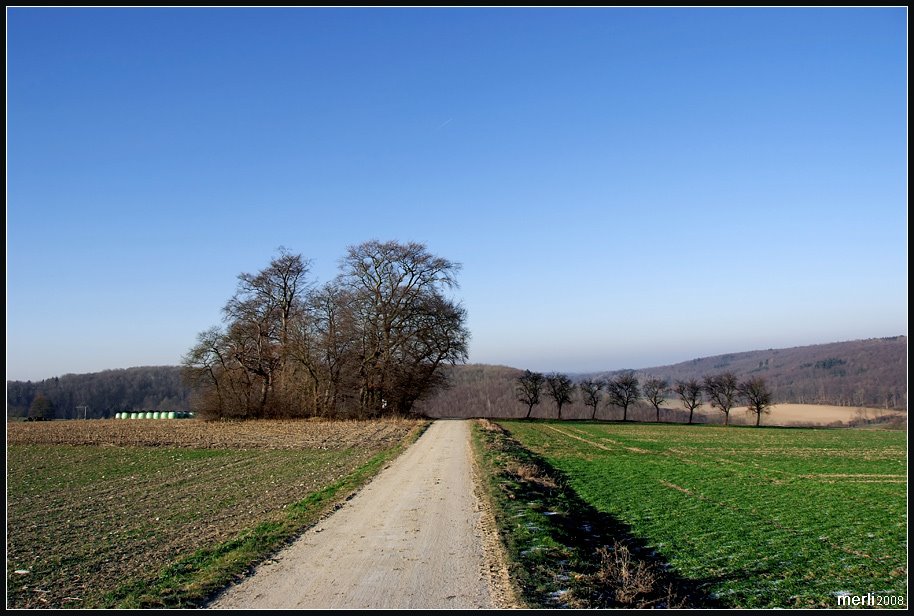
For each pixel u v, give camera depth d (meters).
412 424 49.75
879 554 13.70
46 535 13.46
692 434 61.44
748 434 63.88
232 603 8.73
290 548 11.73
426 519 14.29
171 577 9.99
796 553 13.73
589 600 9.08
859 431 73.31
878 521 17.30
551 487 21.12
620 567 11.27
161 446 35.78
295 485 20.47
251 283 55.78
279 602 8.76
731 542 14.71
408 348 54.84
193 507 16.70
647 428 71.56
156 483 21.69
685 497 21.16
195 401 59.34
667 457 36.56
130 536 13.23
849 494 22.30
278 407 57.22
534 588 9.38
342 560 10.87
